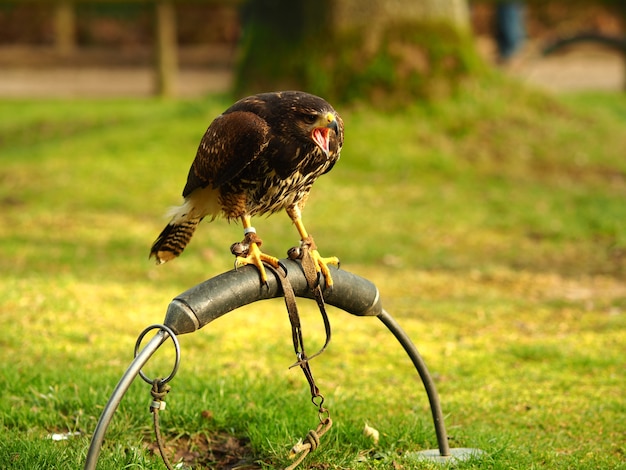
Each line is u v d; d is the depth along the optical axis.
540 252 14.26
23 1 27.81
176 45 36.31
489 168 18.00
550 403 8.32
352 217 15.57
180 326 5.57
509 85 20.55
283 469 6.55
